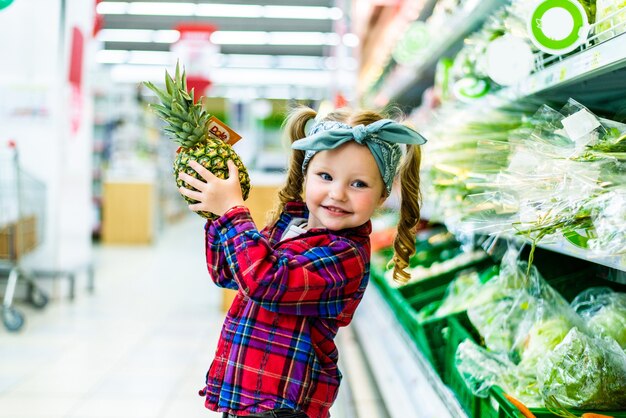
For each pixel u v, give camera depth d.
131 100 9.88
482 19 2.40
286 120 1.39
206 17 11.98
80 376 3.06
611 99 1.82
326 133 1.09
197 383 3.01
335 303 1.10
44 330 3.92
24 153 4.63
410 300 2.46
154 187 9.22
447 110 2.68
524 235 1.28
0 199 4.51
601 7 1.30
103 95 9.70
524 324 1.65
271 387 1.09
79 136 5.04
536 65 1.69
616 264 1.04
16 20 4.63
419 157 1.29
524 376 1.47
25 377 3.01
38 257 4.73
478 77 2.20
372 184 1.13
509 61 1.64
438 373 1.87
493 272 2.20
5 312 3.84
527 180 1.34
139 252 8.01
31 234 4.43
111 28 12.88
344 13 7.37
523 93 1.64
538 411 1.30
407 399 1.93
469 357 1.57
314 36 13.40
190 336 3.90
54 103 4.63
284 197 1.36
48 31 4.64
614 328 1.46
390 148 1.15
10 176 4.55
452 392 1.69
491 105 2.05
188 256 7.71
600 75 1.44
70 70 4.71
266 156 10.41
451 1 2.71
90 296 5.05
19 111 4.62
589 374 1.27
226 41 14.02
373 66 5.38
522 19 1.72
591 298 1.64
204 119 1.12
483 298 1.86
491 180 1.67
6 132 4.62
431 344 1.96
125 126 9.63
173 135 1.15
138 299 4.99
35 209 4.63
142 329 4.04
